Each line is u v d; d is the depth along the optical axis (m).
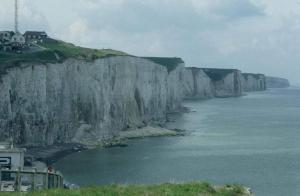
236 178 102.81
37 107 139.62
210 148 145.25
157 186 38.25
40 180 49.09
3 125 131.50
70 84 153.62
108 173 108.00
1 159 56.06
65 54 158.38
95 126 160.25
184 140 163.25
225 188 39.75
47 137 142.00
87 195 35.31
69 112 151.75
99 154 134.00
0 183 44.59
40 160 119.69
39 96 140.50
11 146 64.69
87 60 162.38
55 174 54.38
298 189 92.56
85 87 159.12
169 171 110.62
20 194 35.53
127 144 153.12
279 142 157.62
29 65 139.25
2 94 132.00
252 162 122.12
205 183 39.56
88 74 161.00
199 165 117.94
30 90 138.62
